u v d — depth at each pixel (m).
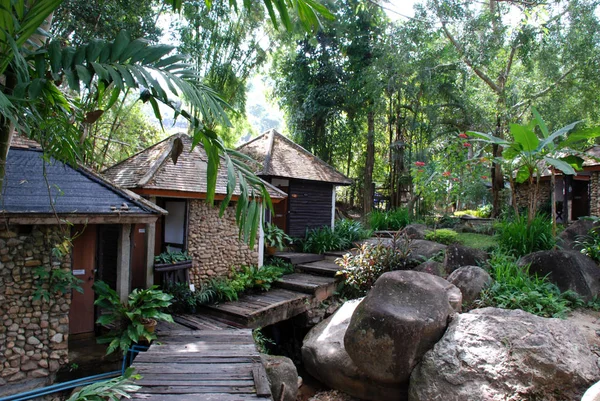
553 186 8.23
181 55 2.56
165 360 4.76
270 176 10.47
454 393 4.85
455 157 11.58
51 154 3.39
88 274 6.49
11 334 4.74
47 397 4.79
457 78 14.54
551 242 7.78
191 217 7.70
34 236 4.92
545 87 13.19
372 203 17.02
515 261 7.74
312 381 6.93
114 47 2.25
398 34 13.10
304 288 8.25
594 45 11.47
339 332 6.82
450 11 12.44
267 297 7.86
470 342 5.17
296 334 8.27
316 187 11.87
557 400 4.49
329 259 10.58
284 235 10.55
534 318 5.34
